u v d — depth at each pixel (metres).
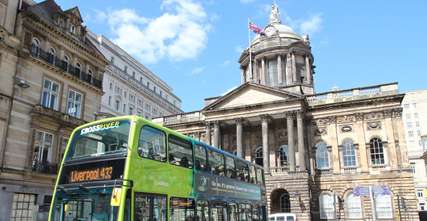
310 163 50.03
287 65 65.38
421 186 95.81
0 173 28.48
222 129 56.41
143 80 89.88
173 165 15.84
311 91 64.12
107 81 73.50
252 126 55.25
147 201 13.62
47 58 33.88
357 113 50.00
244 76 70.56
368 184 47.03
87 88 38.59
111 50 77.38
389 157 47.25
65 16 37.06
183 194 16.03
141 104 85.94
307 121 52.19
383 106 48.97
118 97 76.81
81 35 39.00
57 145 33.94
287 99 49.72
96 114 39.19
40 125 32.47
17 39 31.03
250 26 64.75
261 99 51.91
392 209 45.34
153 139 14.99
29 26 32.50
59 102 34.91
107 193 13.02
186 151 17.22
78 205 13.48
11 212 28.94
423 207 93.75
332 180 48.81
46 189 32.19
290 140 48.59
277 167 49.44
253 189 23.84
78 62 38.03
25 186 30.30
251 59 67.19
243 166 23.20
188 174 16.81
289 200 47.22
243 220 21.44
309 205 45.28
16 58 31.00
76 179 13.98
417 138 125.88
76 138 15.14
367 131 49.25
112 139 14.27
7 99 29.88
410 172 45.88
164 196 14.68
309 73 65.88
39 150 32.38
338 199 47.78
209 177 18.58
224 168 20.53
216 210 18.53
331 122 51.06
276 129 53.41
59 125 34.16
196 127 58.56
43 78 33.53
